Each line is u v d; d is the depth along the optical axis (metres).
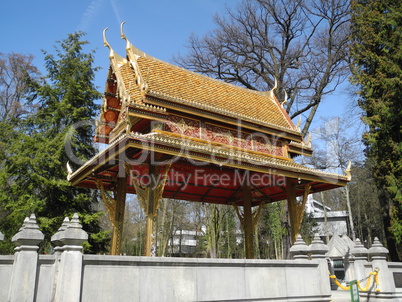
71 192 23.45
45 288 6.40
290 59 30.20
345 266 13.25
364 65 22.00
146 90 13.02
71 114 24.34
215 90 17.23
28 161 21.27
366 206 50.59
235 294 8.28
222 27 31.48
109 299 6.62
